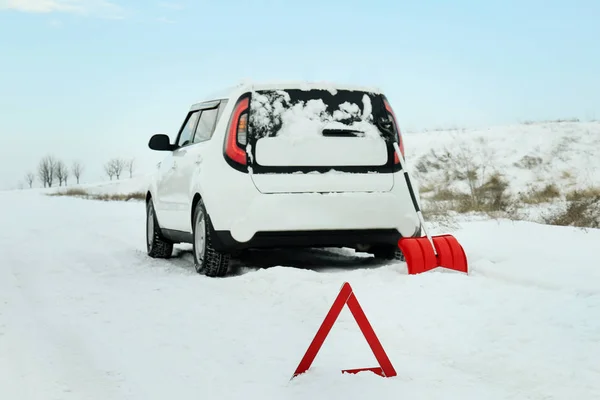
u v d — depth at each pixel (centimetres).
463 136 3712
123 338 515
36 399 388
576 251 884
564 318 516
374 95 799
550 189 2247
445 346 463
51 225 1783
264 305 614
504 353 440
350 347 470
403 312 553
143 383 409
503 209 1658
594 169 3106
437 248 715
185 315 583
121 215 2217
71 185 12138
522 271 708
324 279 701
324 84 784
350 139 773
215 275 793
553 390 378
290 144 759
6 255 1091
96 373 432
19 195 5309
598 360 422
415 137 3975
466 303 575
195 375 421
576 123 3741
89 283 773
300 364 411
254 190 747
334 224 757
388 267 757
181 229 892
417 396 373
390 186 781
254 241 748
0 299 688
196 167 812
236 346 482
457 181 2848
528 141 3506
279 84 773
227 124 767
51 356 473
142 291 706
